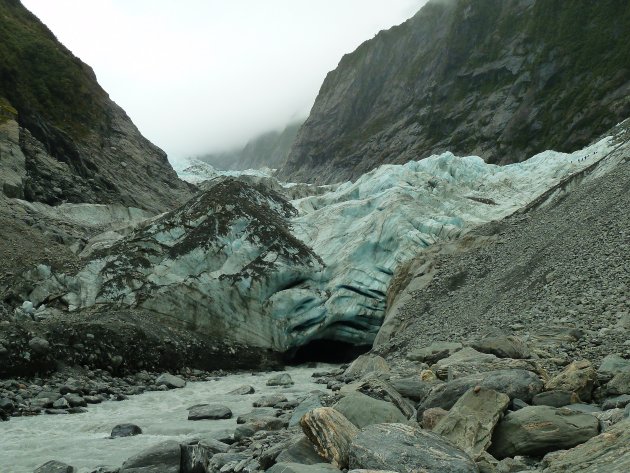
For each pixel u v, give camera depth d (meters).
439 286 30.75
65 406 17.91
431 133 124.12
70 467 10.53
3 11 65.12
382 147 135.38
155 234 34.50
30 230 36.25
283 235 36.41
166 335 28.05
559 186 36.88
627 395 10.07
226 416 16.36
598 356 13.72
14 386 19.05
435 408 9.47
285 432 11.68
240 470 9.17
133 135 65.81
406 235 37.09
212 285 32.03
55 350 22.23
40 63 59.94
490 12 139.38
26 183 42.69
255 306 32.81
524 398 10.01
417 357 18.75
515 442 8.14
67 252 35.19
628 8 103.56
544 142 94.25
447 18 160.25
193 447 9.92
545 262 25.30
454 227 37.09
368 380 11.98
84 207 45.00
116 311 28.72
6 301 28.88
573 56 103.81
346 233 39.88
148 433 14.34
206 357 28.80
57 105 57.22
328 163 153.25
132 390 21.83
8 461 11.68
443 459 6.98
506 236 33.38
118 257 32.62
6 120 46.53
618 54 96.62
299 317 33.47
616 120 84.94
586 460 6.01
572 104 96.00
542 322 18.53
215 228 34.78
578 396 10.20
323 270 36.50
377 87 170.00
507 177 47.06
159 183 61.16
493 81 121.56
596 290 19.19
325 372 28.98
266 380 25.95
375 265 36.78
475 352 14.90
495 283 27.22
